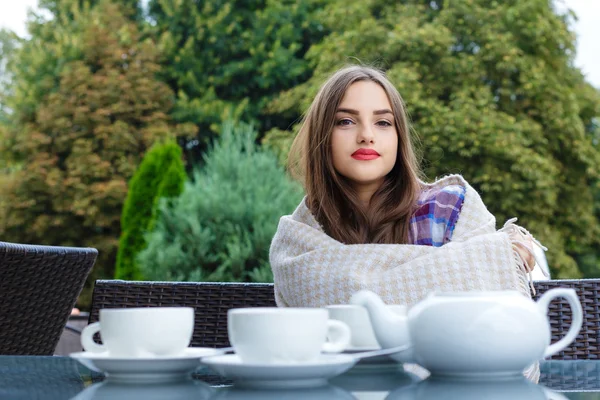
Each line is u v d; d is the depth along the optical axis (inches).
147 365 25.6
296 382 24.1
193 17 481.7
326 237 53.0
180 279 185.8
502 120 399.2
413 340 25.7
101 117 457.4
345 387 25.5
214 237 189.0
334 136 55.6
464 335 24.5
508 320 24.5
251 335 24.3
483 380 25.2
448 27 425.4
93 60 479.8
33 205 458.9
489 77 419.5
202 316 56.7
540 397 22.7
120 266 244.7
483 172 393.1
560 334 51.4
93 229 461.1
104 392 24.5
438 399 22.2
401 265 47.6
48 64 488.1
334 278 48.7
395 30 422.0
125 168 451.2
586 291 51.7
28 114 479.5
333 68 424.2
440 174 392.2
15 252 51.4
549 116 416.5
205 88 477.4
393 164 55.7
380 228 54.9
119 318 26.7
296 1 486.9
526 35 426.0
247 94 479.5
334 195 57.1
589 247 454.3
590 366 36.6
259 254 189.0
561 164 428.8
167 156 247.1
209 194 192.5
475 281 46.6
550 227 425.1
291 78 468.4
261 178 199.0
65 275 56.3
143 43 474.0
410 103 391.5
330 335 29.6
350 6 454.6
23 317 53.8
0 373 31.2
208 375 30.7
